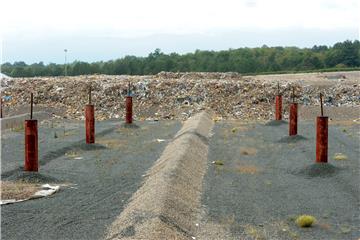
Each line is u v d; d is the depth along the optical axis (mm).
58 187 18938
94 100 49438
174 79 55688
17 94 51281
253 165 23406
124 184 19484
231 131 34750
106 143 29391
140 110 47188
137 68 94500
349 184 19344
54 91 51438
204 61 97500
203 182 19922
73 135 33500
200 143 28109
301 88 51062
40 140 31094
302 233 14055
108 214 15445
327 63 97500
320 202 17109
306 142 29484
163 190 16469
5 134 33312
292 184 19766
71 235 13609
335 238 13656
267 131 34969
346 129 35094
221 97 49156
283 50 105938
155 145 28859
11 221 14836
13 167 22516
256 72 92500
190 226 14367
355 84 54344
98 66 97625
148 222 13688
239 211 15992
